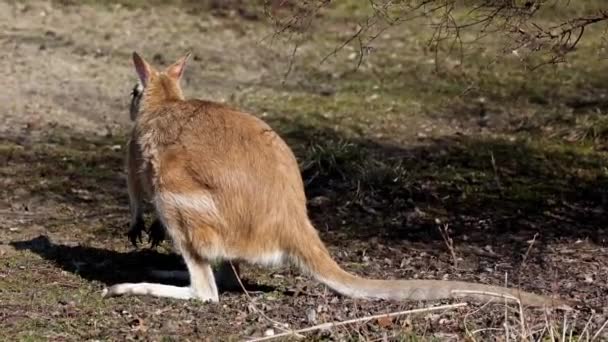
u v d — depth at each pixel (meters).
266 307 12.38
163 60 28.17
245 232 12.09
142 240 15.60
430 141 22.64
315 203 18.05
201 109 12.71
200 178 12.12
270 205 12.08
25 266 14.09
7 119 22.62
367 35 31.48
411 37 31.45
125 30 30.88
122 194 18.47
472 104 25.72
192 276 12.35
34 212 17.22
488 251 15.48
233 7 33.91
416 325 11.57
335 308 12.27
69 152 20.69
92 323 11.58
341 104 25.38
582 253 15.20
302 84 27.11
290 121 23.69
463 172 20.17
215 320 11.78
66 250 15.03
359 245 15.87
